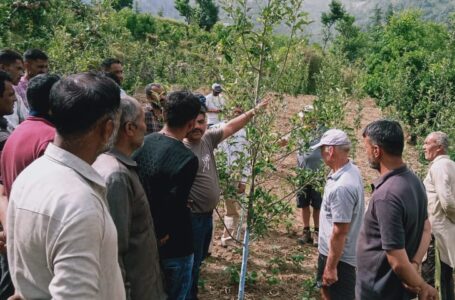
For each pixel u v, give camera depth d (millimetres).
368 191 9039
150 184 3363
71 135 1933
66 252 1762
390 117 11234
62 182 1858
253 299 5320
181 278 3633
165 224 3428
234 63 4441
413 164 10242
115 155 2781
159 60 20562
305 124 4531
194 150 4254
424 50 16844
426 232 3545
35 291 1867
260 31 4258
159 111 5781
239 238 6379
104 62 6160
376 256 3350
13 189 1968
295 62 5781
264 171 4840
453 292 5453
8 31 11492
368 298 3418
